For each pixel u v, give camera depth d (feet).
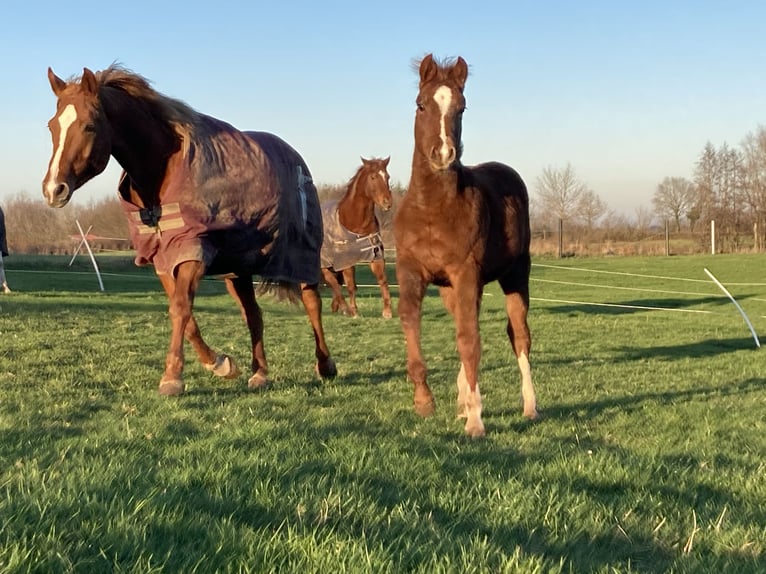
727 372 31.83
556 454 14.56
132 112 20.20
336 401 21.16
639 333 48.08
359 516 9.68
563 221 169.68
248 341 37.83
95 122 19.16
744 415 21.25
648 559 9.30
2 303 49.52
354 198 50.57
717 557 9.23
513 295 21.40
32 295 59.93
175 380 20.99
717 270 109.40
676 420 19.81
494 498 11.03
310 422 17.11
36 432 14.97
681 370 31.96
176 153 20.90
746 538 9.91
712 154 166.09
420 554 8.37
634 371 30.89
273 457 12.37
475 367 17.80
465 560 8.16
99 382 23.56
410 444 14.76
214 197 21.12
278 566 7.93
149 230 21.21
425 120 17.63
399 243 18.81
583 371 30.42
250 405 19.58
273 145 24.89
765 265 114.52
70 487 10.03
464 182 18.28
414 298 18.98
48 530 8.43
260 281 26.02
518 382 26.68
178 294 20.89
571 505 10.94
